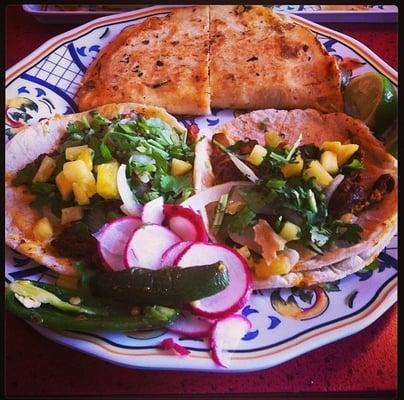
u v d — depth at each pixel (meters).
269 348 0.31
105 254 0.33
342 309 0.33
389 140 0.42
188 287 0.31
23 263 0.35
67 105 0.45
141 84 0.44
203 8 0.49
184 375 0.32
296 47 0.46
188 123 0.44
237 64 0.45
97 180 0.35
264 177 0.36
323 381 0.32
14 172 0.39
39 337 0.33
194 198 0.36
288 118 0.42
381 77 0.42
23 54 0.49
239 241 0.35
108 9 0.51
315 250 0.34
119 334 0.32
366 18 0.50
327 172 0.36
